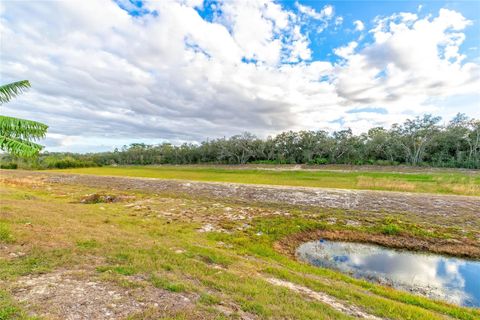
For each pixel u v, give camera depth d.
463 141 52.22
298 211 15.34
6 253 5.53
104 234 8.15
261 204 17.47
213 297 4.54
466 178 29.84
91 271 5.12
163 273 5.43
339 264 9.57
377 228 12.55
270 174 39.88
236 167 60.69
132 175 40.00
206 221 13.00
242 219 13.55
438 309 6.32
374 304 5.60
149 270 5.50
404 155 56.28
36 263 5.18
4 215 9.02
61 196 21.69
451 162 48.03
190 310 3.97
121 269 5.34
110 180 29.20
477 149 50.72
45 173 40.00
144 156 94.44
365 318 4.88
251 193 20.08
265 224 12.86
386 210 15.06
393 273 8.91
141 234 9.43
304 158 66.12
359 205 16.11
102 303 3.93
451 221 13.12
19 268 4.84
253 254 9.22
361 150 60.31
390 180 26.80
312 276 7.54
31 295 3.95
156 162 90.50
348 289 6.41
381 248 10.98
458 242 10.98
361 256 10.24
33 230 7.41
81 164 74.38
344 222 13.34
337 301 5.55
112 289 4.44
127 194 21.55
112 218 12.10
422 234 11.73
